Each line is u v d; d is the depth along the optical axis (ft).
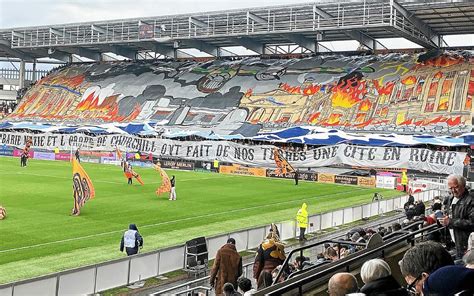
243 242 71.36
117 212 99.81
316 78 228.43
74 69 296.71
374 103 204.74
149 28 245.24
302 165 178.29
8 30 280.10
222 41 255.91
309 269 26.12
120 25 255.70
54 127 237.25
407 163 162.71
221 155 191.83
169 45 269.44
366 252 26.09
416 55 224.12
